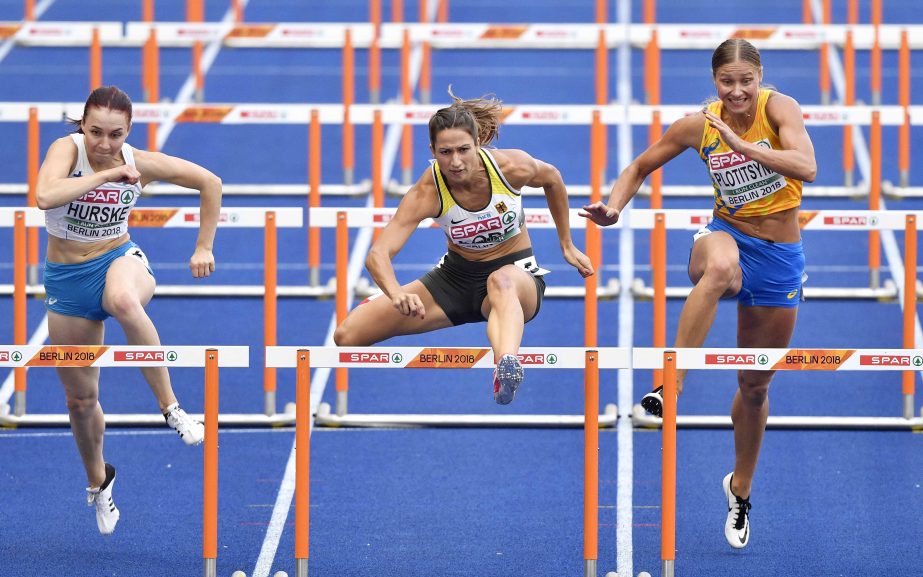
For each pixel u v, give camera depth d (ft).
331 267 134.62
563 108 119.14
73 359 73.46
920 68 184.14
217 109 119.55
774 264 78.79
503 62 186.19
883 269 133.39
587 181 149.18
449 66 184.65
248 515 91.81
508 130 165.17
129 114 75.77
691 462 99.81
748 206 78.07
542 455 101.30
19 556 85.76
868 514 92.12
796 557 86.02
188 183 79.87
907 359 72.90
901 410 108.37
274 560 85.61
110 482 86.38
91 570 84.07
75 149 76.74
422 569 84.48
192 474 98.22
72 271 78.95
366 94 173.37
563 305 126.21
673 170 154.61
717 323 122.93
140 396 110.73
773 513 92.27
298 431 75.10
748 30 145.48
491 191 73.97
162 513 92.07
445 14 187.11
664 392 73.82
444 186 74.02
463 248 76.69
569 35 145.59
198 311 124.57
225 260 135.64
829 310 124.98
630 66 183.11
